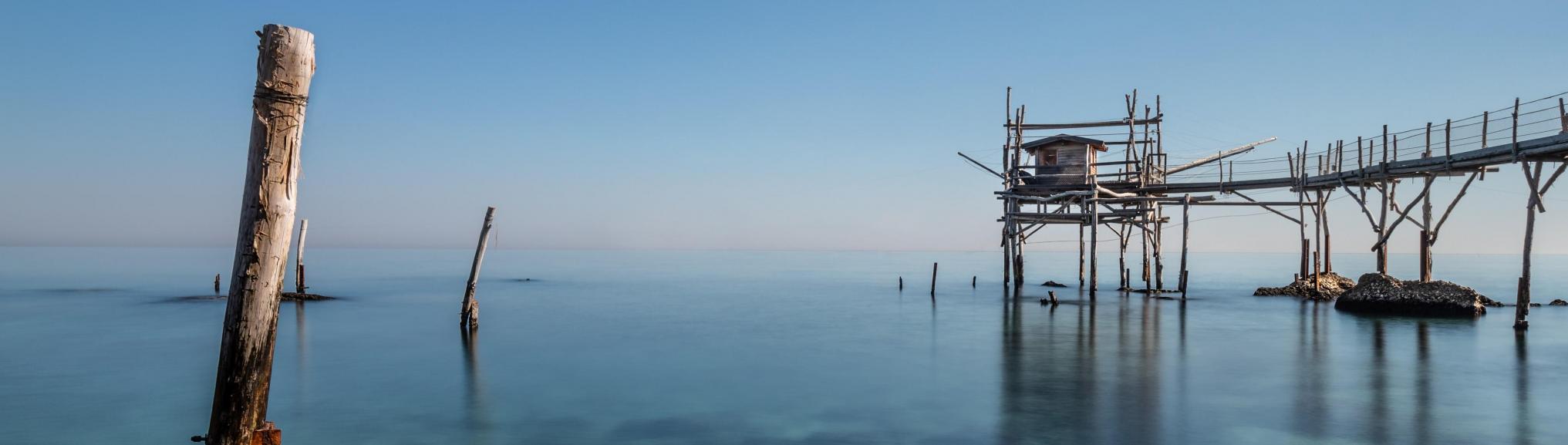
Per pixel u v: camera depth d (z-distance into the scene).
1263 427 13.78
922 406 15.70
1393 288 30.23
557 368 19.98
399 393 16.97
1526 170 23.19
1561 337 23.53
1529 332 24.33
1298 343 23.06
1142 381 17.80
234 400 7.06
